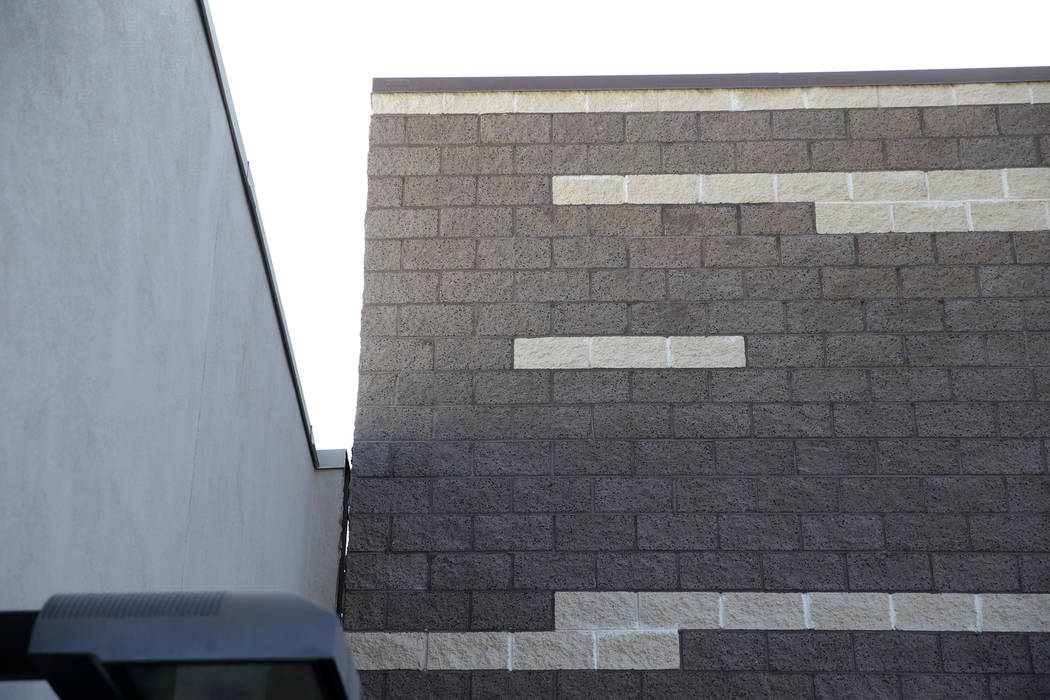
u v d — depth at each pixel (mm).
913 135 7828
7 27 3389
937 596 6859
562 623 6875
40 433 3600
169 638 2311
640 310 7508
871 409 7242
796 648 6781
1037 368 7305
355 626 6910
